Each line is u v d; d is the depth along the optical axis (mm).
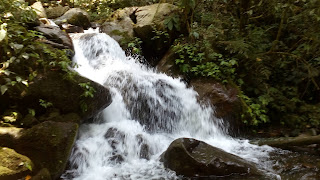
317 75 4836
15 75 3439
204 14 6344
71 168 3342
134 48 6031
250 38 5598
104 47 5758
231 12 6461
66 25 6230
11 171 2693
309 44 5102
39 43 3797
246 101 4902
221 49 5836
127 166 3568
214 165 3258
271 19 6008
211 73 5242
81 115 3779
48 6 7457
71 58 4758
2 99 3354
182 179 3238
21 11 4316
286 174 3332
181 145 3395
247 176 3234
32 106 3506
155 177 3295
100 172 3400
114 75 5051
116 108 4531
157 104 4867
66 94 3641
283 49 5484
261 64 5215
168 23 5910
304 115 4777
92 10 8188
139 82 4926
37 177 2799
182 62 5633
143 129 4488
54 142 3090
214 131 4719
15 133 3041
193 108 4984
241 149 4156
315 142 3922
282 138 4285
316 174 3303
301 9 5297
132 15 6844
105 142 3789
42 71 3600
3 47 3463
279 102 4988
